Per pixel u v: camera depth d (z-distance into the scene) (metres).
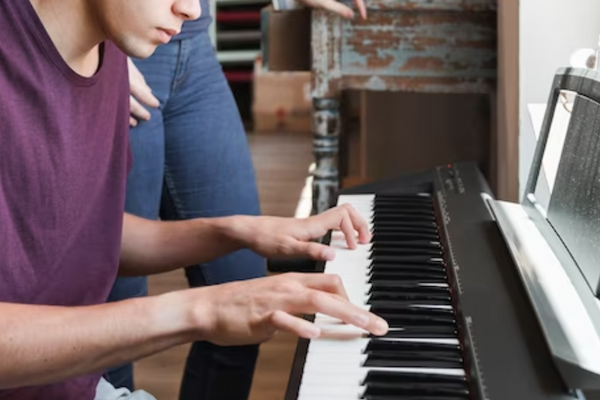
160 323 0.96
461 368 0.93
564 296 1.00
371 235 1.38
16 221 1.08
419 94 2.46
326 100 1.99
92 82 1.17
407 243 1.33
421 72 1.94
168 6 1.12
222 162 1.83
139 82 1.67
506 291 1.06
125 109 1.34
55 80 1.08
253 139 5.65
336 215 1.36
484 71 1.92
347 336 1.00
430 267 1.23
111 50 1.26
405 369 0.92
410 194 1.60
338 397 0.87
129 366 1.82
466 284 1.08
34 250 1.11
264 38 2.07
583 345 0.88
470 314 0.99
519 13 1.55
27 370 0.94
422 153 2.50
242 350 1.85
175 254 1.43
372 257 1.28
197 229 1.41
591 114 1.07
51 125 1.09
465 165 1.68
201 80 1.79
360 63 1.96
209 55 1.82
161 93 1.74
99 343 0.95
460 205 1.43
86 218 1.23
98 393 1.30
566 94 1.22
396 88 1.96
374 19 1.94
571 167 1.13
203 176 1.83
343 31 1.95
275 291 0.96
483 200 1.45
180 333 0.97
